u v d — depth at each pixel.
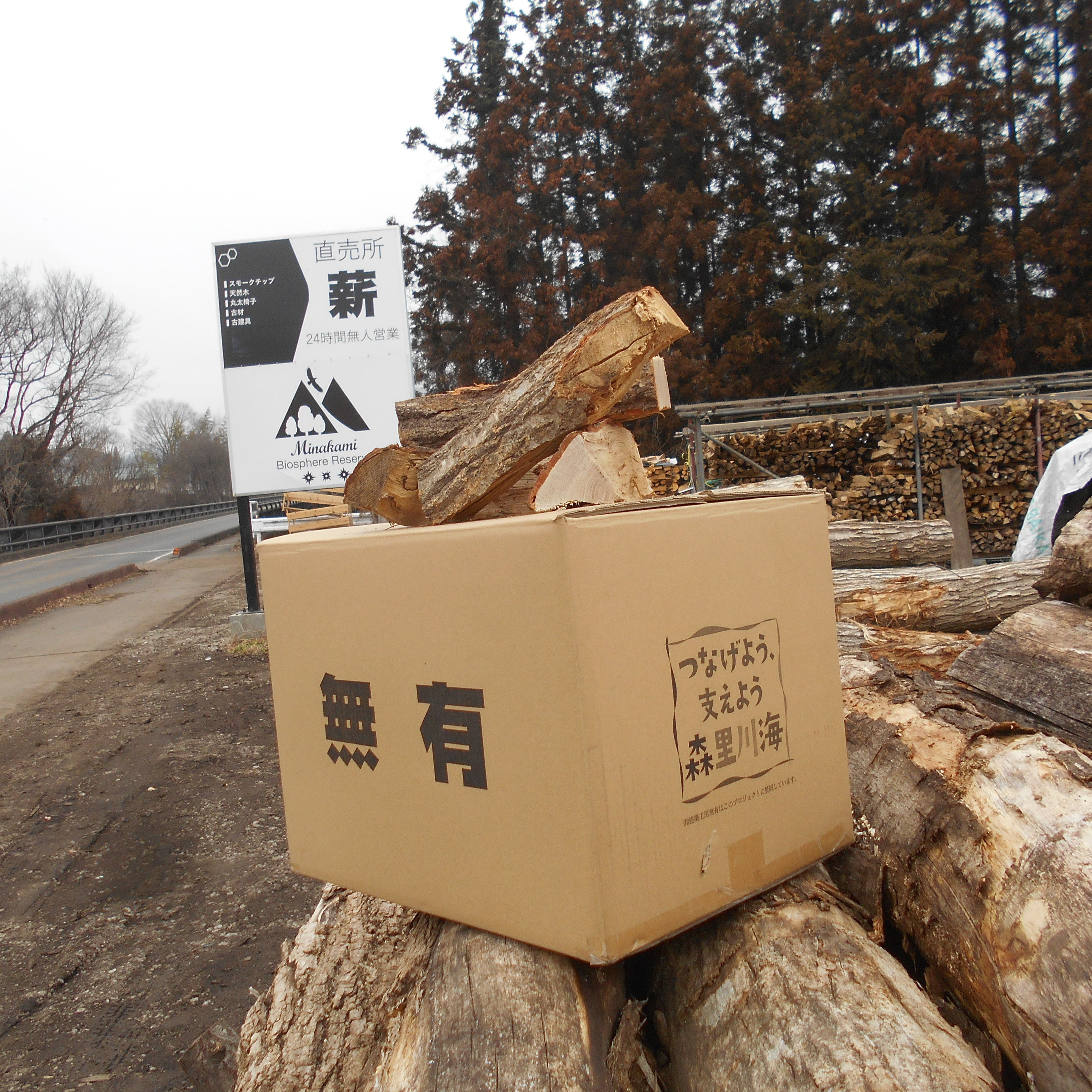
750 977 1.28
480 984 1.25
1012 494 8.66
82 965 2.87
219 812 4.17
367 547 1.43
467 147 24.92
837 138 19.14
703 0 21.92
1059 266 17.92
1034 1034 1.23
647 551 1.23
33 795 4.58
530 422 1.61
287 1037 1.60
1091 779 1.51
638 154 21.89
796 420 9.59
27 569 18.27
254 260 7.56
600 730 1.15
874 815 1.76
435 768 1.35
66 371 29.86
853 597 3.73
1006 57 20.16
